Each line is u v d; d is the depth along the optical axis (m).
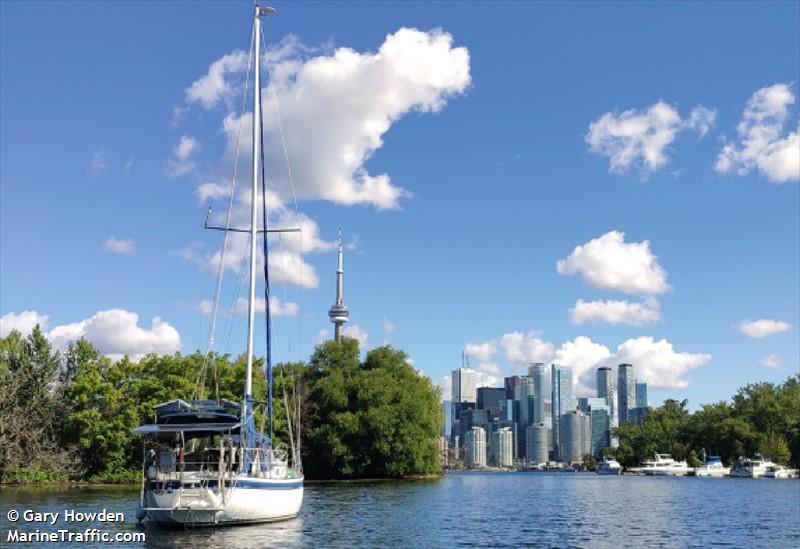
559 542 44.78
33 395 88.12
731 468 190.38
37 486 82.94
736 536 49.44
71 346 96.31
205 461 45.81
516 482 153.12
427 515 58.94
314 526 47.56
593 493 104.06
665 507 75.50
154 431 43.59
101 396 90.75
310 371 121.31
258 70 55.41
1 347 89.56
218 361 98.19
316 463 116.19
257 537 41.28
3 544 37.56
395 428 113.38
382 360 122.19
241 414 47.59
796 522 59.44
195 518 42.81
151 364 95.44
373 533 45.84
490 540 44.81
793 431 185.00
